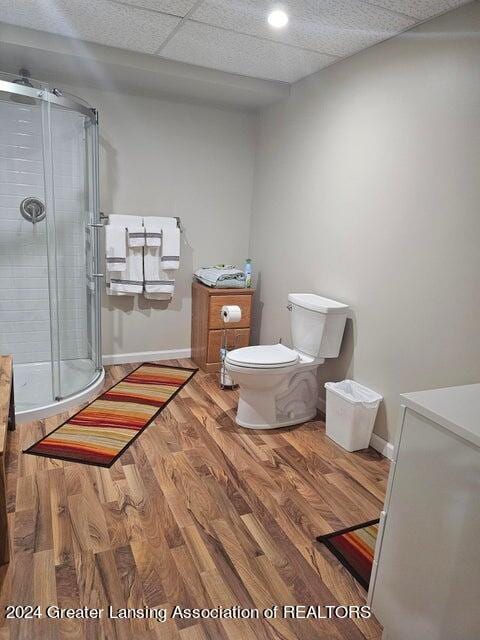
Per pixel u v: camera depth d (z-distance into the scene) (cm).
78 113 284
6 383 189
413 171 213
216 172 370
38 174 308
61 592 144
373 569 138
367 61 240
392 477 128
